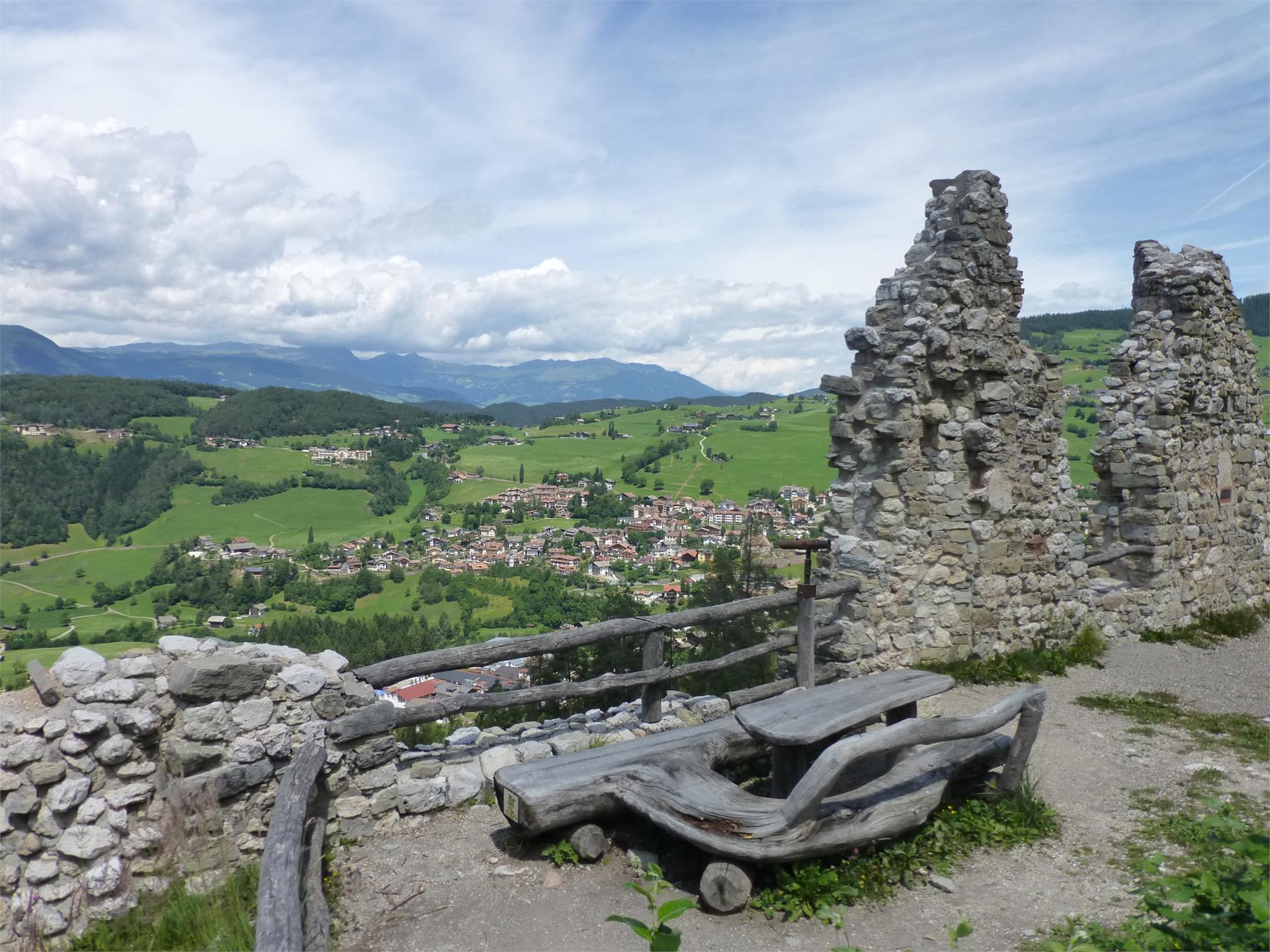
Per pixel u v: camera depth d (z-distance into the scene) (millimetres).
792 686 6836
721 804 4211
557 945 3600
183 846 4016
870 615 7465
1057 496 9000
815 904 3879
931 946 3611
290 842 3611
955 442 8008
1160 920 3422
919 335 7613
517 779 4402
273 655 4605
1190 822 4859
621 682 5754
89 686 4070
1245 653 9859
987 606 8297
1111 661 8945
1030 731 5047
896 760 5125
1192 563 10969
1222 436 11656
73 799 3900
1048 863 4426
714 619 6184
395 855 4527
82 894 3816
